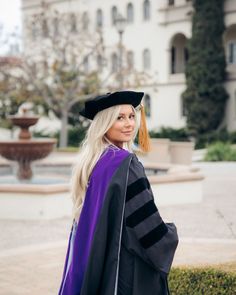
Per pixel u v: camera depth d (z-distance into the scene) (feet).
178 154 71.41
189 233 29.45
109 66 137.69
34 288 19.16
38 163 62.69
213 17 122.72
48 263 22.82
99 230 9.75
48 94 106.22
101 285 9.80
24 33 149.38
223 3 124.16
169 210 37.19
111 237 9.75
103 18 143.64
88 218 10.14
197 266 15.42
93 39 111.34
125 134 10.48
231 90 125.49
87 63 140.36
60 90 98.89
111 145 10.50
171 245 9.74
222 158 82.69
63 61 100.22
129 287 9.77
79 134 129.70
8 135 150.00
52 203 34.40
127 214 9.74
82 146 11.01
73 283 10.11
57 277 20.59
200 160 83.87
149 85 136.56
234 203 40.34
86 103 10.47
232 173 64.95
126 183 9.80
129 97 10.34
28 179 48.11
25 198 34.40
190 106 124.67
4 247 26.91
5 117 119.14
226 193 46.24
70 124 129.90
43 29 102.58
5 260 23.47
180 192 40.01
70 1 148.77
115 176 9.89
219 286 14.53
